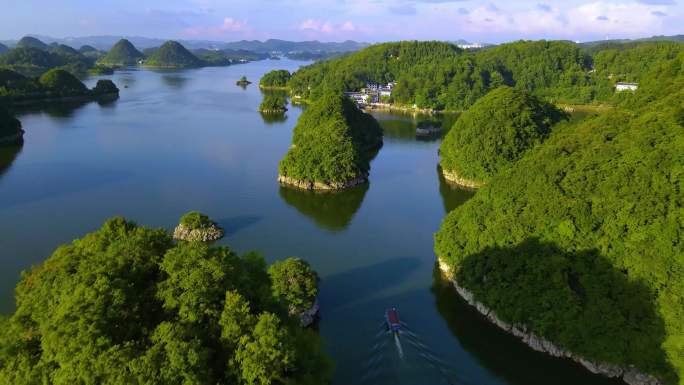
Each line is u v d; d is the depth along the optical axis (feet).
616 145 210.18
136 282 123.13
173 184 410.93
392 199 384.68
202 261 124.16
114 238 142.00
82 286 112.88
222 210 353.72
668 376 160.76
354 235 311.27
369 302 228.84
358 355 188.44
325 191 401.29
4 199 371.35
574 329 179.01
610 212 190.19
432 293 236.22
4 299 234.58
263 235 310.45
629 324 169.78
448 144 453.99
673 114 210.59
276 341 113.19
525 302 194.59
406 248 290.76
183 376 102.37
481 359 187.32
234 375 112.27
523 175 232.32
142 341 110.32
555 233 199.93
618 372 172.24
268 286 146.00
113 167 460.96
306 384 122.42
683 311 161.17
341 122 498.28
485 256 221.46
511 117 425.28
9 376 110.42
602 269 182.91
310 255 281.54
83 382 100.94
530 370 182.70
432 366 182.50
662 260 170.19
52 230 314.55
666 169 185.26
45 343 108.78
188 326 113.39
